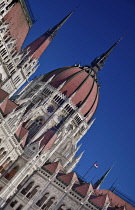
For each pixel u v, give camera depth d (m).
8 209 80.00
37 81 121.00
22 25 110.81
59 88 116.12
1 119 79.56
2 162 86.62
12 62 107.00
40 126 110.12
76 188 82.75
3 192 84.50
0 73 103.69
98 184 110.94
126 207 90.94
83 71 127.81
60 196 80.88
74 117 116.44
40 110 111.50
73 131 116.62
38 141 94.94
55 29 125.56
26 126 107.81
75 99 118.81
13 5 100.81
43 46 121.06
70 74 123.38
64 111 115.12
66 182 83.00
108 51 145.75
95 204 80.19
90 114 122.75
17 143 88.31
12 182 86.06
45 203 80.44
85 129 121.19
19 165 89.56
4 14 95.75
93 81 128.12
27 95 117.19
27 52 114.00
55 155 113.56
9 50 103.44
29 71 116.75
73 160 116.19
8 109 83.62
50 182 82.69
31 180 83.38
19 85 116.25
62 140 109.44
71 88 119.44
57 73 124.75
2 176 86.62
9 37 103.88
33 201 80.62
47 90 117.12
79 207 79.50
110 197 92.19
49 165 87.00
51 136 101.81
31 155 91.44
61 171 93.19
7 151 86.56
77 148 117.88
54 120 112.19
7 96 83.06
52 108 114.50
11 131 84.00
